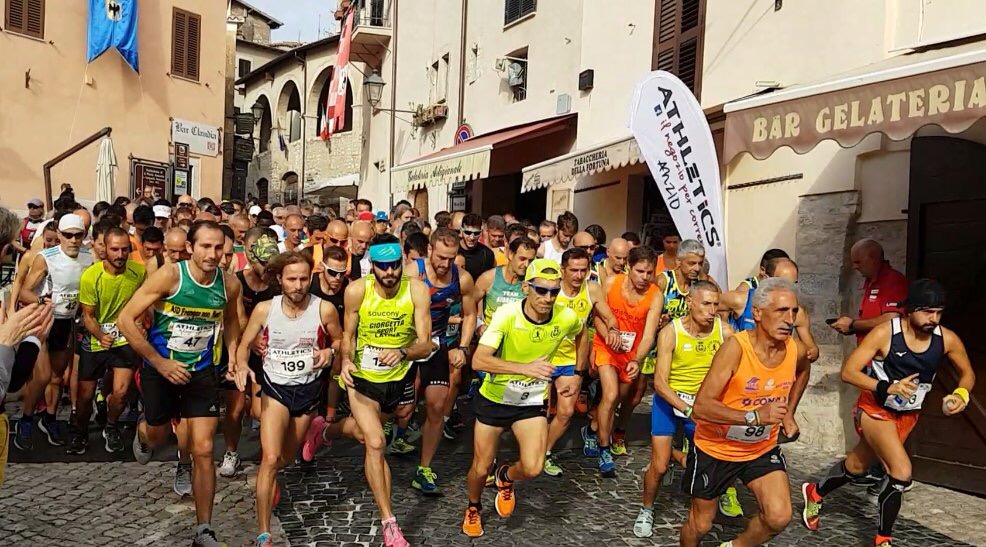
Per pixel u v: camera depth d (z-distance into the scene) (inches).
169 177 761.0
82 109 705.6
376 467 178.1
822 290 291.1
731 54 355.9
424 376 225.5
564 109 513.7
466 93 673.0
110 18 704.4
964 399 186.2
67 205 358.0
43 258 250.2
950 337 189.0
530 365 176.1
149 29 757.3
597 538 196.7
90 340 242.7
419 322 191.5
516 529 200.2
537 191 618.5
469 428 300.2
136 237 293.1
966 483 241.9
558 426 229.9
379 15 880.3
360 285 188.1
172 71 777.6
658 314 239.8
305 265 177.6
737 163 336.5
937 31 262.1
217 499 212.8
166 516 198.2
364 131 903.1
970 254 245.3
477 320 260.4
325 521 198.7
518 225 326.3
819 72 305.1
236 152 1031.6
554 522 206.4
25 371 125.3
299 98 1214.3
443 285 231.5
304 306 183.0
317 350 183.9
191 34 792.9
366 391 188.4
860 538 203.2
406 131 793.6
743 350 156.6
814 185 296.4
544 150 543.2
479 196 642.2
